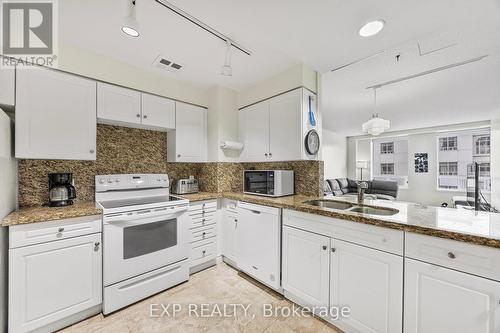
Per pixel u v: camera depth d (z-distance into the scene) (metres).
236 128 2.91
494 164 4.46
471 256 1.02
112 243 1.72
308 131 2.21
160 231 2.01
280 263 1.94
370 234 1.36
